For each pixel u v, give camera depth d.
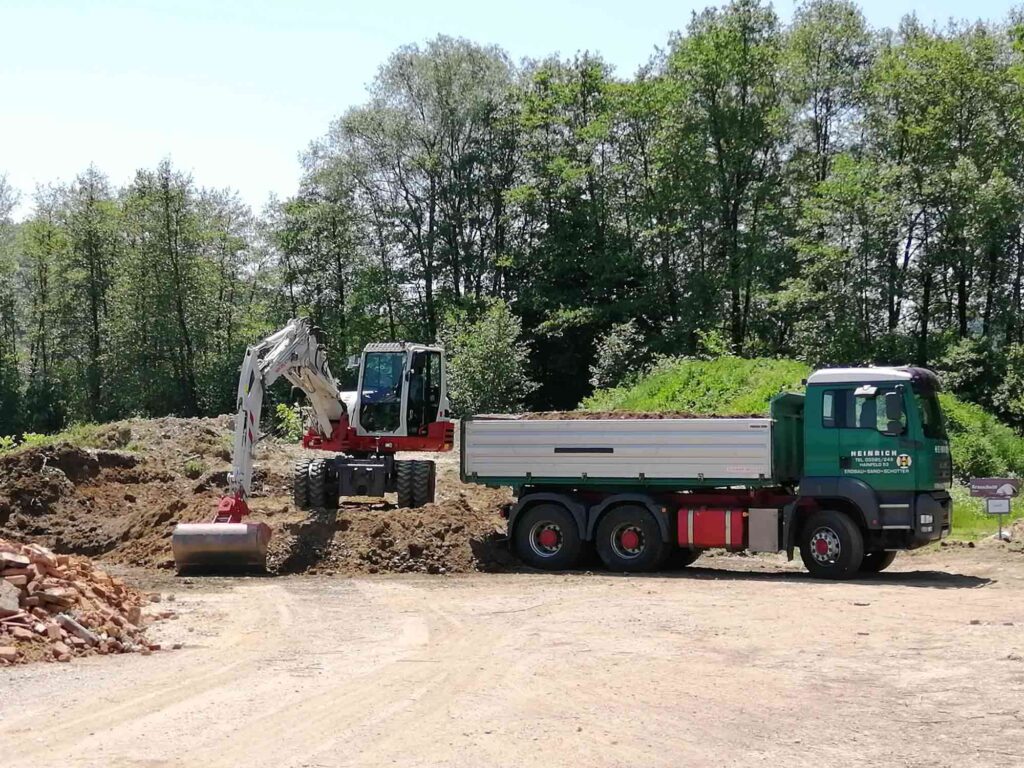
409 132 61.59
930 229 47.56
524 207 61.09
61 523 23.02
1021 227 47.03
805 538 17.56
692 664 10.32
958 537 22.33
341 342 62.75
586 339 57.97
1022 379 42.28
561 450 18.94
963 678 9.54
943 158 48.03
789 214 52.62
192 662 10.52
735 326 52.72
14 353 69.06
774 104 53.03
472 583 17.12
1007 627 12.27
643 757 7.14
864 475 17.19
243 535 17.77
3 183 71.56
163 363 62.88
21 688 9.20
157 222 61.53
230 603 14.92
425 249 63.09
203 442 32.38
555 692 9.10
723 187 52.44
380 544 18.98
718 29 51.31
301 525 19.45
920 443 16.89
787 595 15.23
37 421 63.94
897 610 13.70
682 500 18.62
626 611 13.84
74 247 67.12
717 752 7.27
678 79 53.31
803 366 38.31
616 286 57.31
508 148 63.53
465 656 10.83
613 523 18.66
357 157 62.69
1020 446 32.94
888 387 17.17
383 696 8.93
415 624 13.02
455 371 50.88
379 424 22.55
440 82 61.78
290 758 7.05
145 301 61.97
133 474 27.39
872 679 9.57
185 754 7.14
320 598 15.44
